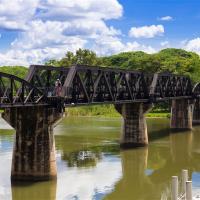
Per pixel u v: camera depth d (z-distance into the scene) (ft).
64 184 132.46
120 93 182.70
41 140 132.46
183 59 535.60
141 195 124.57
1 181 133.90
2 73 111.75
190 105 281.95
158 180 142.92
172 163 170.40
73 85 145.28
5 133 245.24
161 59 526.98
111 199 119.55
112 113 387.75
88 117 369.71
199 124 321.52
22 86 118.32
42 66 139.03
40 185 130.41
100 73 160.66
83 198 119.44
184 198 94.12
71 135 238.27
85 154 182.29
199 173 152.25
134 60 559.38
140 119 203.82
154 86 208.23
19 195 121.08
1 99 116.16
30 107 132.05
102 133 247.70
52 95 134.00
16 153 133.59
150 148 202.69
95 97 161.68
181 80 268.82
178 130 277.85
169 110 405.39
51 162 134.10
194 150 199.31
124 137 204.64
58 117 132.26
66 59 522.47
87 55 523.29
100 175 145.59
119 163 166.30
